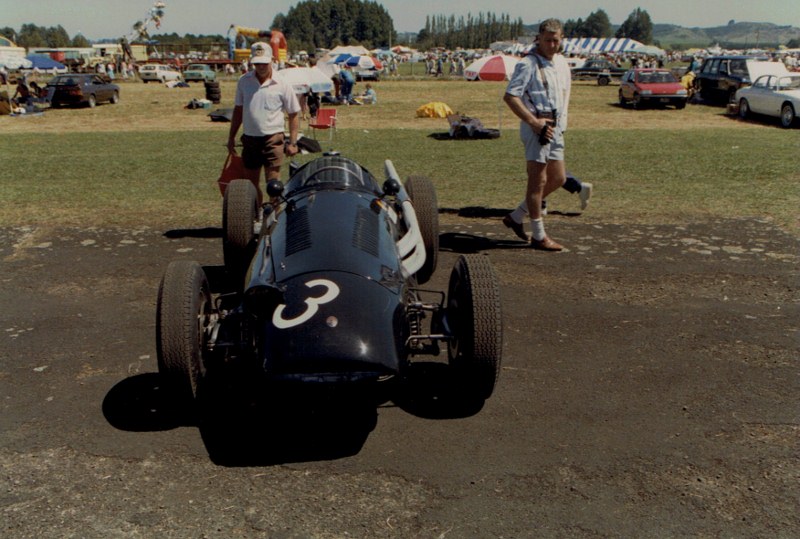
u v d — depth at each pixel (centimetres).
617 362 461
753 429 378
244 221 612
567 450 360
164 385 382
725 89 2723
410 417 394
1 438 377
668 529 302
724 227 800
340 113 2569
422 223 614
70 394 425
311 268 386
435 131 1938
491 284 386
